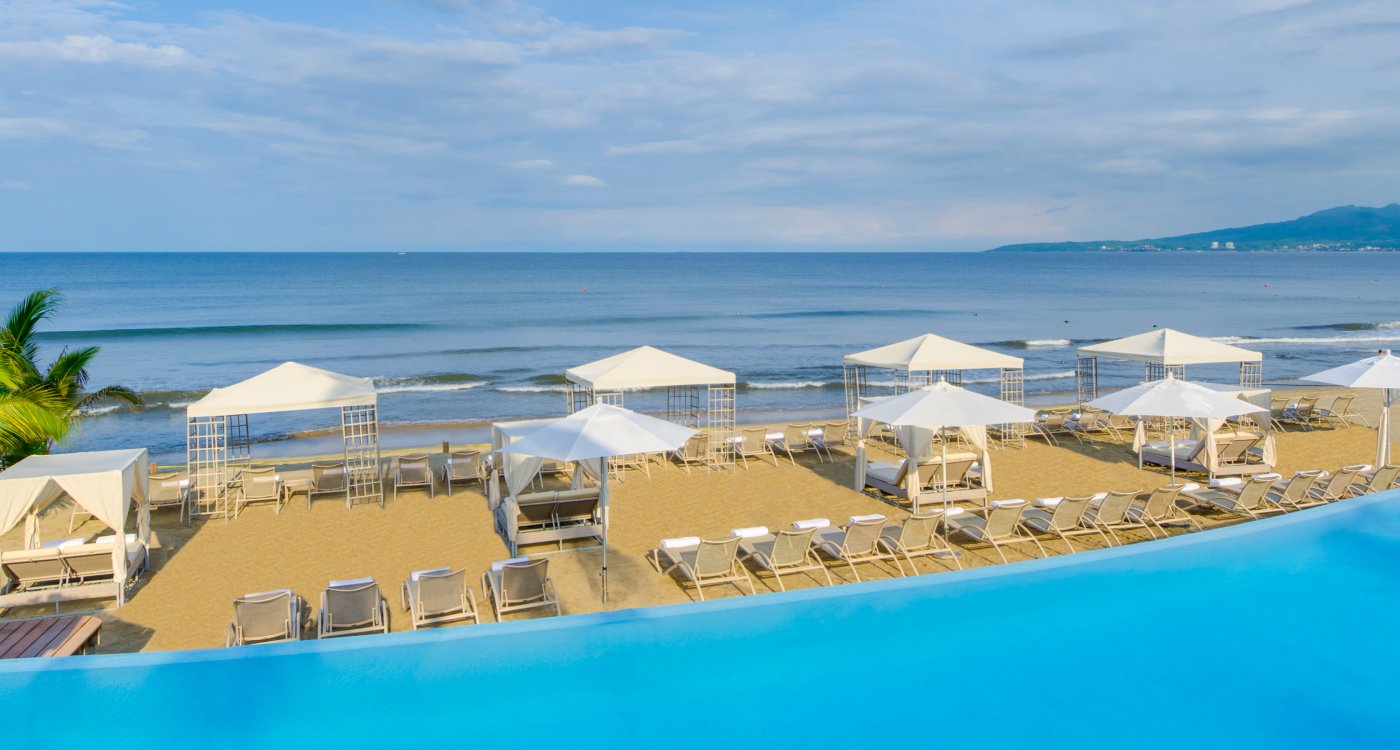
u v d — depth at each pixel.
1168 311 60.12
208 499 12.40
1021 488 12.74
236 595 9.02
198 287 76.88
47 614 8.55
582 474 11.84
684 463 14.43
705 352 37.97
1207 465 12.92
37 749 4.46
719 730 4.74
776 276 111.44
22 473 8.81
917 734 4.72
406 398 26.50
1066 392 27.22
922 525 9.08
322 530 11.14
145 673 4.98
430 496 12.73
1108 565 6.51
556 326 49.22
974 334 46.22
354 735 4.62
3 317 50.09
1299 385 28.03
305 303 62.25
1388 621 5.86
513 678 5.14
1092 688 5.16
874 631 5.76
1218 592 6.21
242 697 4.92
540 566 7.91
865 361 16.22
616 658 5.34
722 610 5.70
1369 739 4.70
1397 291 80.81
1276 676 5.27
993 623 5.83
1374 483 10.94
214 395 12.19
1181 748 4.62
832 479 13.48
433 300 66.00
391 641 5.27
